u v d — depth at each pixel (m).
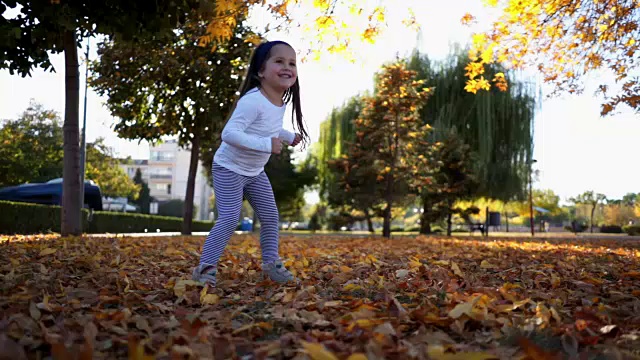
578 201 52.38
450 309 2.55
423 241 12.23
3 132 34.12
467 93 23.03
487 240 14.63
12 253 5.40
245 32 12.25
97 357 1.80
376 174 18.12
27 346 1.94
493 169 23.27
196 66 11.96
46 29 6.67
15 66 7.03
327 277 4.13
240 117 3.54
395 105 17.12
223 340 1.95
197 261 5.23
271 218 3.81
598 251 8.07
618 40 7.65
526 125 22.98
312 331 2.10
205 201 78.62
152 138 13.60
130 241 8.48
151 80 12.30
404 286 3.40
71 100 9.04
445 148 21.78
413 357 1.77
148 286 3.37
